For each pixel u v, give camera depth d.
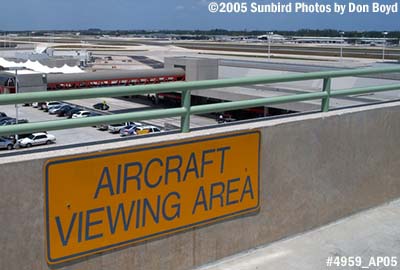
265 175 4.18
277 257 4.11
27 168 2.92
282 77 4.08
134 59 81.31
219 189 3.86
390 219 5.06
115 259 3.35
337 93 4.75
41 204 2.99
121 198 3.32
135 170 3.36
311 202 4.63
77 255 3.17
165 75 36.41
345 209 5.00
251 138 4.01
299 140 4.41
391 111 5.34
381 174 5.36
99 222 3.24
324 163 4.68
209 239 3.86
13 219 2.90
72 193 3.10
